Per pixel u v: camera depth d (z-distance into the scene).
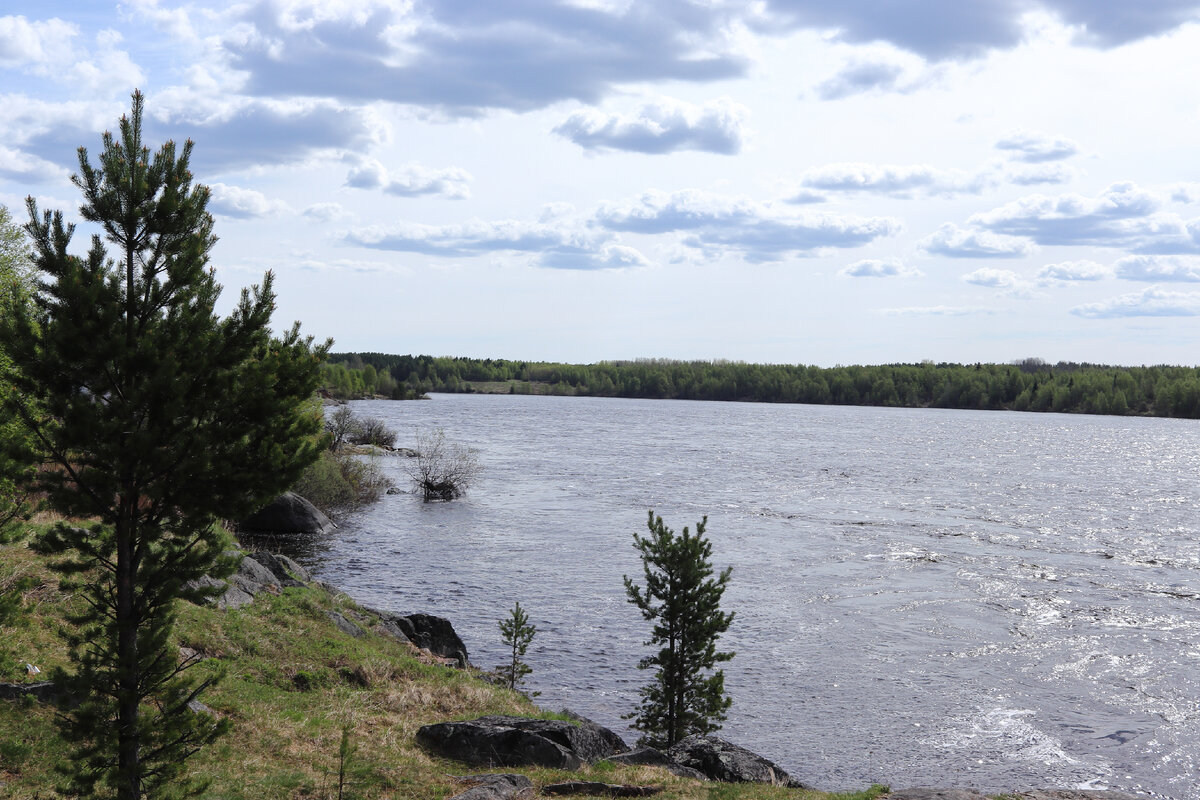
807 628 35.22
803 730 25.67
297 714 17.36
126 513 10.39
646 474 84.12
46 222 10.23
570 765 17.47
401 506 62.44
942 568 45.75
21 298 10.52
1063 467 102.56
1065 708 27.55
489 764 16.97
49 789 11.62
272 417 10.71
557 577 41.91
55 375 9.98
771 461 99.75
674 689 22.88
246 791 12.98
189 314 10.51
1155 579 43.75
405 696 20.33
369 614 28.23
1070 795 17.12
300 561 43.66
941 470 95.31
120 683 10.30
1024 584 42.50
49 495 10.09
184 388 10.00
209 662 18.47
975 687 29.20
